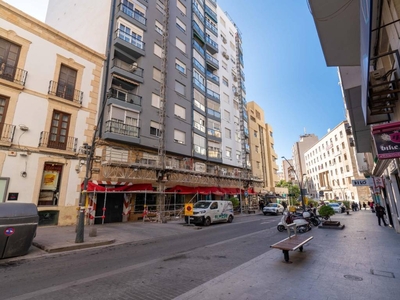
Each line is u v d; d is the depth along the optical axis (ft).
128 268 18.89
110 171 50.26
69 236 32.22
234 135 106.83
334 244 27.35
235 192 87.35
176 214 65.16
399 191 36.19
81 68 50.03
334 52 21.12
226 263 20.16
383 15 15.01
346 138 169.99
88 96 50.16
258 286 14.15
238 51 126.21
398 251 23.24
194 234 38.32
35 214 23.67
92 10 66.08
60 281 15.81
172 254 23.94
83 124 48.16
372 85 15.29
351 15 16.81
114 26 59.82
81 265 19.94
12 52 40.83
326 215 47.88
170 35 76.95
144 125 59.88
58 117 44.93
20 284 15.25
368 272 16.75
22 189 38.11
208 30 104.22
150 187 55.11
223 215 55.57
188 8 90.12
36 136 40.98
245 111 121.08
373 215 78.28
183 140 74.38
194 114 81.92
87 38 64.44
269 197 120.06
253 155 121.39
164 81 67.36
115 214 52.39
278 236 35.14
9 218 21.63
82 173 46.21
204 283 14.74
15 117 38.96
